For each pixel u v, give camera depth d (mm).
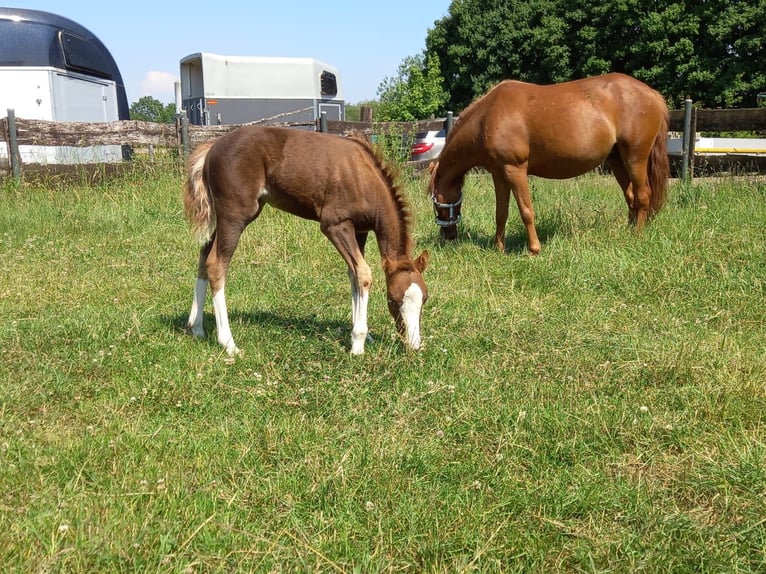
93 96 14727
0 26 12891
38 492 3023
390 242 5051
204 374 4461
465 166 8023
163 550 2639
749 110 10766
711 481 3254
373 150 5031
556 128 7496
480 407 4031
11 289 6289
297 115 20188
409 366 4625
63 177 11016
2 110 12953
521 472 3443
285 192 5078
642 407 3896
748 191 9352
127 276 6914
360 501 3121
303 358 4781
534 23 37094
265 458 3492
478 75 38500
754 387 4172
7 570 2455
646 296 6246
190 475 3236
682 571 2680
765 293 6070
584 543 2844
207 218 5145
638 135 7742
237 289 6555
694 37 30781
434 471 3408
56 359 4613
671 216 8273
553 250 7547
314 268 7379
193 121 20094
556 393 4277
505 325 5477
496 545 2820
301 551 2723
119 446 3473
